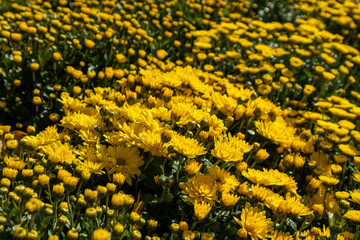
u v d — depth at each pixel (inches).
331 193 106.0
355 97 191.5
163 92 123.4
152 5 232.4
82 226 80.9
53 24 172.9
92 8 206.5
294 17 311.9
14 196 74.9
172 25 224.7
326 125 136.6
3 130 103.2
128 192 97.0
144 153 98.6
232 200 80.8
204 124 104.7
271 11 315.6
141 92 127.7
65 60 163.3
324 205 99.8
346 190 124.5
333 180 100.6
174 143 88.7
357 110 153.0
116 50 168.2
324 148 130.6
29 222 71.8
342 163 128.8
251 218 78.4
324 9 284.0
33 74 143.8
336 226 86.9
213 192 82.9
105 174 95.4
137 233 70.9
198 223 89.4
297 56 227.3
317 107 170.6
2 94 148.6
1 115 143.4
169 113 101.3
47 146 90.0
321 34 232.2
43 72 150.3
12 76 148.5
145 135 89.2
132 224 73.9
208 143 106.7
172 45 211.3
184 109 100.8
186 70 144.3
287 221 92.0
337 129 134.7
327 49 224.4
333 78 196.4
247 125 125.3
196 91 127.9
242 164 96.3
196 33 209.0
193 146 88.4
